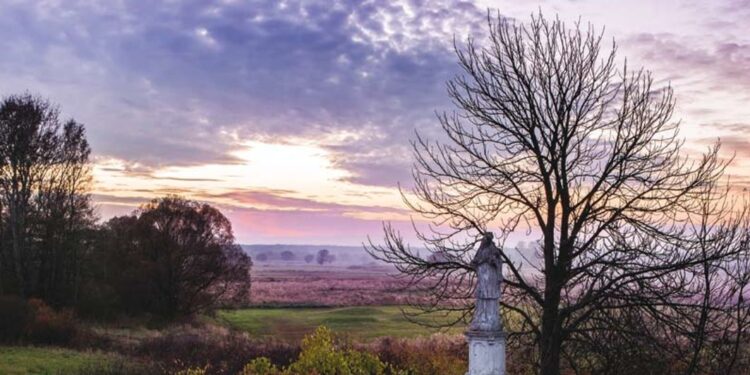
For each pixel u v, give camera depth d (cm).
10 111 4884
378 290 11288
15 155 4872
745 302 1427
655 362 1524
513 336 1678
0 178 4881
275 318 6856
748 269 1434
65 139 5178
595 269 1573
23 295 4797
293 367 2008
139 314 5694
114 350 3697
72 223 5212
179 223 6003
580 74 1591
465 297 1644
